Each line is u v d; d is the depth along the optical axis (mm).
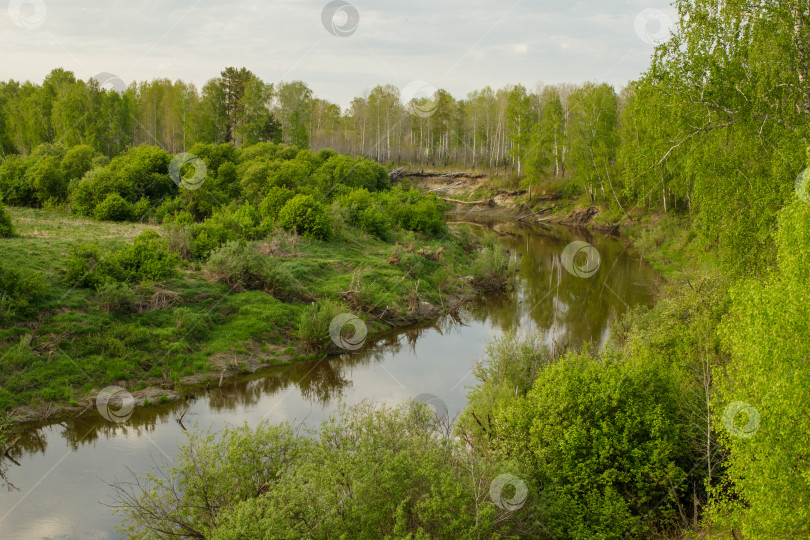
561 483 11258
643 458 11328
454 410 16891
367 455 9148
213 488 9500
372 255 34375
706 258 27125
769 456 8797
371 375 20844
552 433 11703
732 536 9633
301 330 23234
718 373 11219
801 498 8469
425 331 26797
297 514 8398
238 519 7992
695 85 19078
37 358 18266
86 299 21344
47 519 12102
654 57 19766
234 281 25656
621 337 21547
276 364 21812
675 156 20859
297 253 30891
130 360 19453
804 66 18172
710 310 15430
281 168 42438
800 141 17250
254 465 9922
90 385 18156
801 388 8516
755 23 18453
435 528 8664
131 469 14125
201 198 39531
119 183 39250
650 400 11945
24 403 16969
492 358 17281
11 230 28281
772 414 8898
